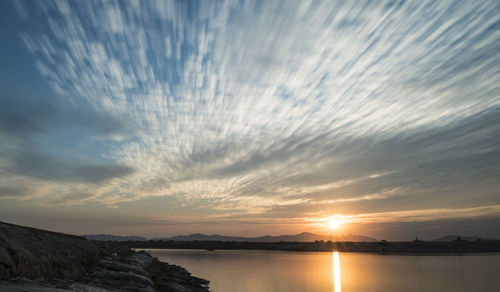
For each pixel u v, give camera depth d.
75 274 21.02
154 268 41.78
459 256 145.88
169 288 28.69
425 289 46.81
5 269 14.20
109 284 20.39
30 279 15.12
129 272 25.59
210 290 39.34
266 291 41.97
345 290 44.66
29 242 19.34
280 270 71.00
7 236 17.38
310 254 167.38
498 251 192.88
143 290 20.95
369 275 63.22
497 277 61.19
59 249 22.14
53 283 15.79
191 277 47.25
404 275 63.91
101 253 31.06
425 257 136.12
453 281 55.31
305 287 46.56
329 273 66.06
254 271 67.75
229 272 64.94
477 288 48.34
